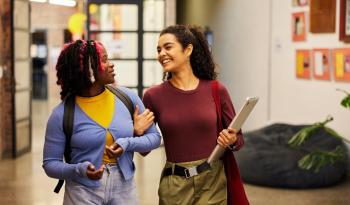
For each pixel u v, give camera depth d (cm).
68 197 271
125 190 275
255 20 891
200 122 289
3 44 868
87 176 256
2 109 873
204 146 290
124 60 997
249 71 920
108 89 281
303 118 768
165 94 294
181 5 1339
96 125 268
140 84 999
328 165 652
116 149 262
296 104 784
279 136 700
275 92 839
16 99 872
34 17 1911
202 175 289
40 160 852
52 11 1911
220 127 297
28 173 753
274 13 834
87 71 264
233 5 982
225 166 299
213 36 1089
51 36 1922
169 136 292
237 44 967
